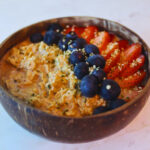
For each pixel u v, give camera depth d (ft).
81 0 1.77
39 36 1.21
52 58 1.13
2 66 1.11
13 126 1.06
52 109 0.98
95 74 0.97
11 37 1.14
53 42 1.18
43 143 1.02
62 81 1.04
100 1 1.74
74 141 0.92
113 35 1.21
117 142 1.02
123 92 1.03
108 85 0.95
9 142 1.02
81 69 1.00
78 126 0.86
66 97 0.99
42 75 1.08
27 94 1.02
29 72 1.08
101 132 0.90
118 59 1.09
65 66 1.07
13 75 1.09
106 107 0.96
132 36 1.14
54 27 1.22
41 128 0.90
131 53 1.09
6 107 0.95
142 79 1.06
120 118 0.89
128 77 1.06
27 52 1.16
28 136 1.04
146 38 1.41
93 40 1.20
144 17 1.57
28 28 1.20
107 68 1.06
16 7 1.70
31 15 1.62
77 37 1.16
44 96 1.03
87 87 0.95
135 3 1.70
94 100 0.98
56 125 0.87
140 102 0.91
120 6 1.67
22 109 0.89
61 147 1.01
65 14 1.62
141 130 1.05
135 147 1.01
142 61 1.07
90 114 0.96
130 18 1.57
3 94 0.92
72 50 1.11
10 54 1.15
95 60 1.02
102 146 1.01
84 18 1.24
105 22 1.21
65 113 0.97
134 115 0.93
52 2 1.75
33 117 0.88
